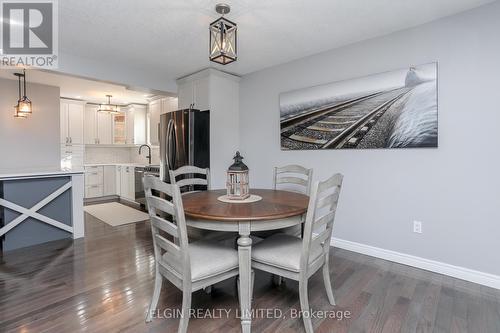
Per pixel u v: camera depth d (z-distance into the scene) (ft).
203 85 12.43
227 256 5.63
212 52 6.38
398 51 8.43
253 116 12.65
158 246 5.77
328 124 9.99
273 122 11.84
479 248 7.23
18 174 9.78
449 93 7.57
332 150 9.99
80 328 5.37
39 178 10.30
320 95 10.18
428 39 7.88
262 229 5.47
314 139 10.39
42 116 14.69
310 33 8.59
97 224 13.12
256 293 6.79
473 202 7.29
